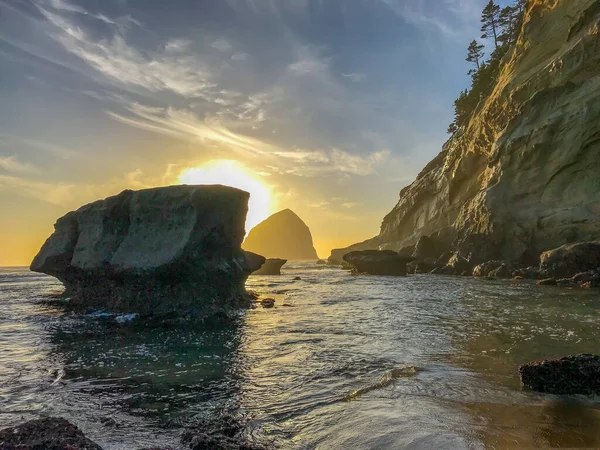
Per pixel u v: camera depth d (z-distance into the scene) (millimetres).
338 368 8000
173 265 14844
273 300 19094
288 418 5523
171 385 7062
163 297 15477
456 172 58469
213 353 9453
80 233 18109
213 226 15766
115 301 16156
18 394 6609
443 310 16125
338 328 12500
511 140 41250
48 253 18562
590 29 37938
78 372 7906
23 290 26516
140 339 11281
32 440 4270
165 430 5203
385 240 83625
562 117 37094
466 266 41781
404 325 12828
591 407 5801
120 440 4891
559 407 5793
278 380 7293
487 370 7715
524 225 37344
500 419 5340
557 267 29297
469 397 6234
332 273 58250
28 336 11766
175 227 15594
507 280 31625
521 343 9758
